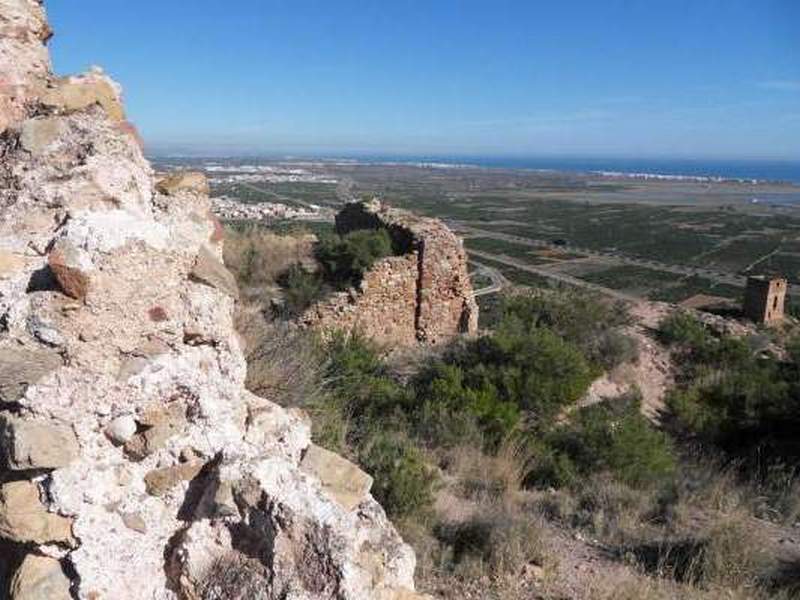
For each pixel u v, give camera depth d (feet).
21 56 13.78
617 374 47.52
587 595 17.83
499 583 17.99
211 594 9.37
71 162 12.10
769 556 21.27
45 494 9.30
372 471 21.35
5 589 9.49
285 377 21.54
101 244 9.91
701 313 62.95
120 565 9.50
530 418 36.37
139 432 10.28
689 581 19.40
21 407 9.26
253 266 56.18
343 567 9.13
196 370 10.75
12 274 10.37
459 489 24.93
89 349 9.77
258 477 9.71
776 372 48.32
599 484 26.84
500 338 40.32
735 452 37.81
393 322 55.52
